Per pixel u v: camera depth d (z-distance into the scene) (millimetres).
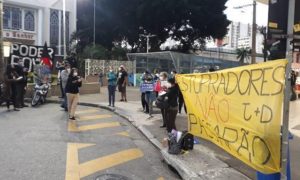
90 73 36281
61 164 7648
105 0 57812
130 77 35000
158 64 33062
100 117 13953
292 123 12578
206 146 8844
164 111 11289
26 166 7410
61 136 10180
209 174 6801
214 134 6641
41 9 47281
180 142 8133
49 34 48156
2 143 9141
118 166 7746
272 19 4605
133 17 57188
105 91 25141
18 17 45750
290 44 4523
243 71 5531
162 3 53688
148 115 14156
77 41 55812
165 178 7121
